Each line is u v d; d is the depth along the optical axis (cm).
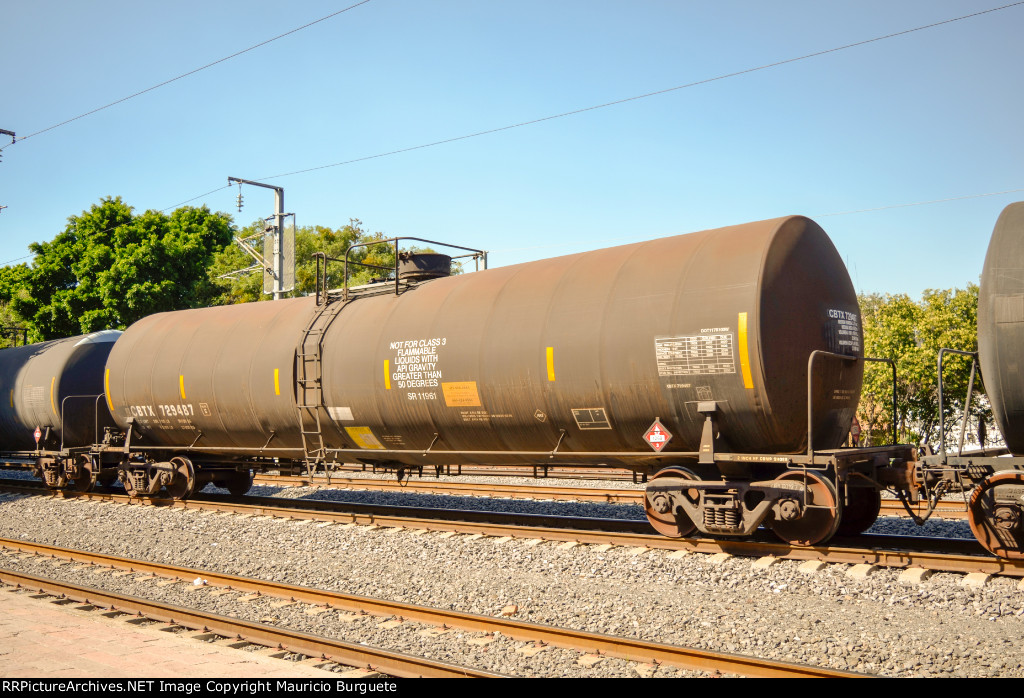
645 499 1094
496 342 1152
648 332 1015
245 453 1582
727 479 1041
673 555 1019
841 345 1041
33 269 4725
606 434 1088
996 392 852
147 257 4231
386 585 935
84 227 5038
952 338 2378
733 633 707
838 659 629
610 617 771
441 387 1209
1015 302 828
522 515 1312
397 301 1348
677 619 753
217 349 1550
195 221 5703
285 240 2950
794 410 976
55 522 1499
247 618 793
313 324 1434
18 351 2180
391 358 1271
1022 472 865
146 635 723
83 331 4125
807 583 881
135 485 1716
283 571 1028
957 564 891
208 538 1270
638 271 1072
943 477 935
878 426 2450
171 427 1652
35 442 2056
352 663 632
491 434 1195
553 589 894
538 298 1146
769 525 1039
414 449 1318
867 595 834
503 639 693
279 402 1427
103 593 846
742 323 947
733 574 923
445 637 710
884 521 1243
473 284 1266
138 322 1811
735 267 980
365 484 1931
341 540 1205
